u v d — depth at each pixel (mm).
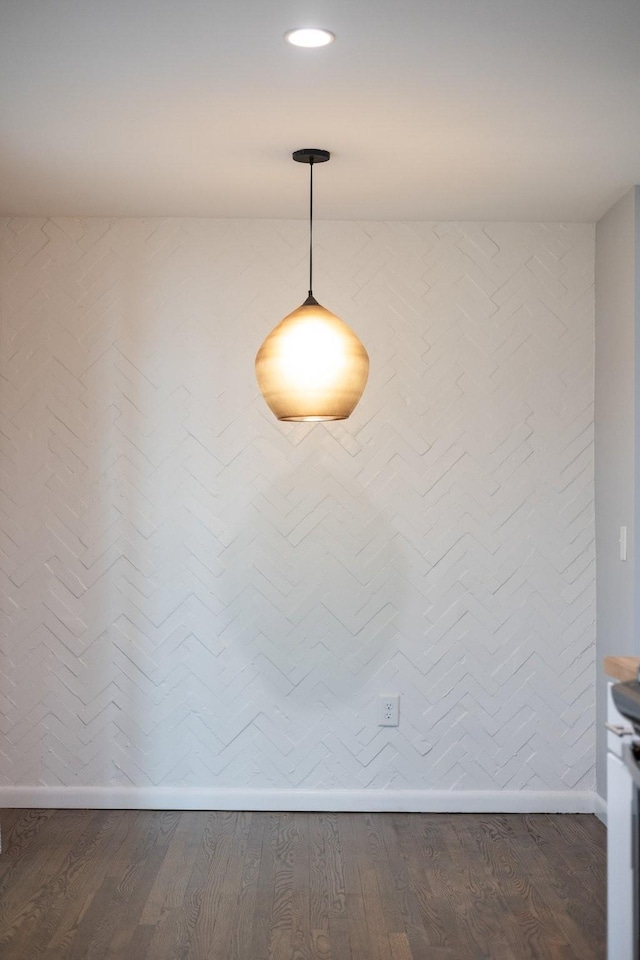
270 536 4309
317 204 4094
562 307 4340
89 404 4297
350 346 3332
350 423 4312
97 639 4297
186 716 4301
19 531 4289
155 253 4312
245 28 2496
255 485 4309
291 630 4309
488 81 2830
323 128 3215
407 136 3283
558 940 3064
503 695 4324
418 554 4312
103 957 2920
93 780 4305
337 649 4312
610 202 4039
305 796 4301
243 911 3246
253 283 4316
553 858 3752
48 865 3625
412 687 4316
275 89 2891
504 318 4328
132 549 4297
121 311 4297
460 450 4324
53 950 2959
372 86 2869
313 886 3459
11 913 3209
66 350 4293
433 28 2498
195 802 4297
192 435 4305
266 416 4312
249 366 4312
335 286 4324
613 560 4059
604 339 4191
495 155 3475
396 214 4234
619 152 3441
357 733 4312
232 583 4301
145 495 4297
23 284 4285
